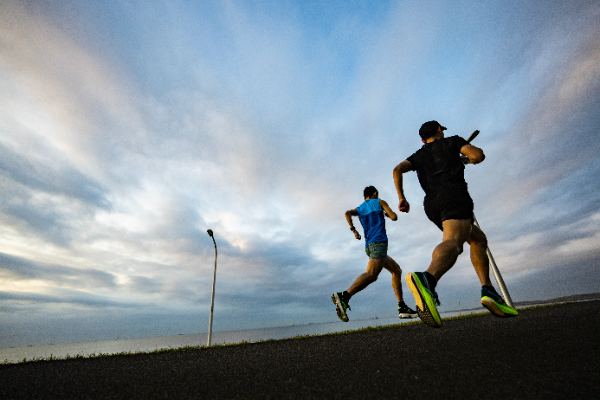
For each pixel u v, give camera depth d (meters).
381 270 3.95
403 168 2.35
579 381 1.19
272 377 1.81
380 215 4.11
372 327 4.88
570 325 2.46
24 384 2.13
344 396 1.30
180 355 3.33
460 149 2.17
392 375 1.56
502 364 1.54
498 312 2.08
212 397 1.48
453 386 1.29
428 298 1.64
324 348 2.92
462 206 1.93
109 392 1.74
